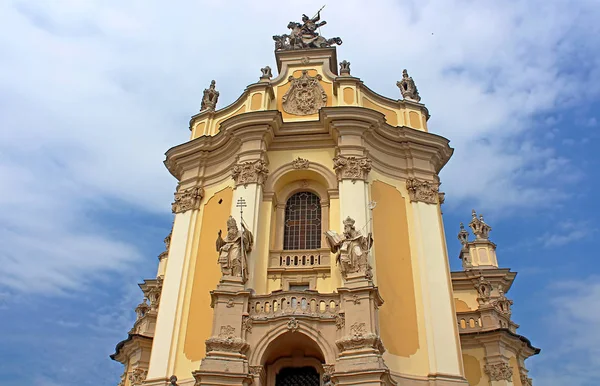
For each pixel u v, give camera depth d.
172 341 21.09
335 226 21.53
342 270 19.08
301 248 22.28
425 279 21.36
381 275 20.89
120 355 29.42
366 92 25.38
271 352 18.69
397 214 22.81
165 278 22.69
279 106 25.23
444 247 22.84
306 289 20.53
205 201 24.25
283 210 22.97
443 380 19.30
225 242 20.17
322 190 23.20
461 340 26.34
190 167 25.48
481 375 25.64
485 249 35.75
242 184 22.30
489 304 27.23
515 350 27.28
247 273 19.95
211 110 27.16
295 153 23.53
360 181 21.80
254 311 18.86
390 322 20.14
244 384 17.30
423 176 24.00
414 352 19.94
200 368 17.41
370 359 17.00
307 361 19.31
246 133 23.30
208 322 20.95
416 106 26.14
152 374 20.67
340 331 18.05
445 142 24.89
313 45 27.88
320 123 23.45
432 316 20.58
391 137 24.14
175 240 23.56
